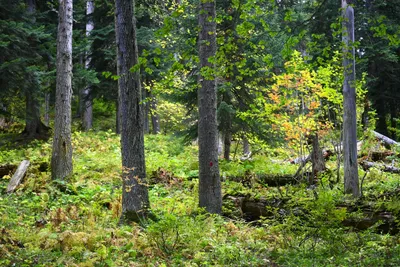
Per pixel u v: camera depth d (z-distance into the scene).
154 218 9.41
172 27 5.52
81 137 20.00
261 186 12.82
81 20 23.67
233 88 15.08
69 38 13.36
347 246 7.66
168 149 18.77
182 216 9.73
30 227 8.85
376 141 16.20
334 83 12.60
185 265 6.96
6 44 15.88
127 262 7.01
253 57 13.60
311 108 12.72
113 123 28.33
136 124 9.40
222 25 13.88
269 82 15.50
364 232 8.22
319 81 12.38
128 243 7.71
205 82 10.31
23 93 18.84
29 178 12.52
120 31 9.27
